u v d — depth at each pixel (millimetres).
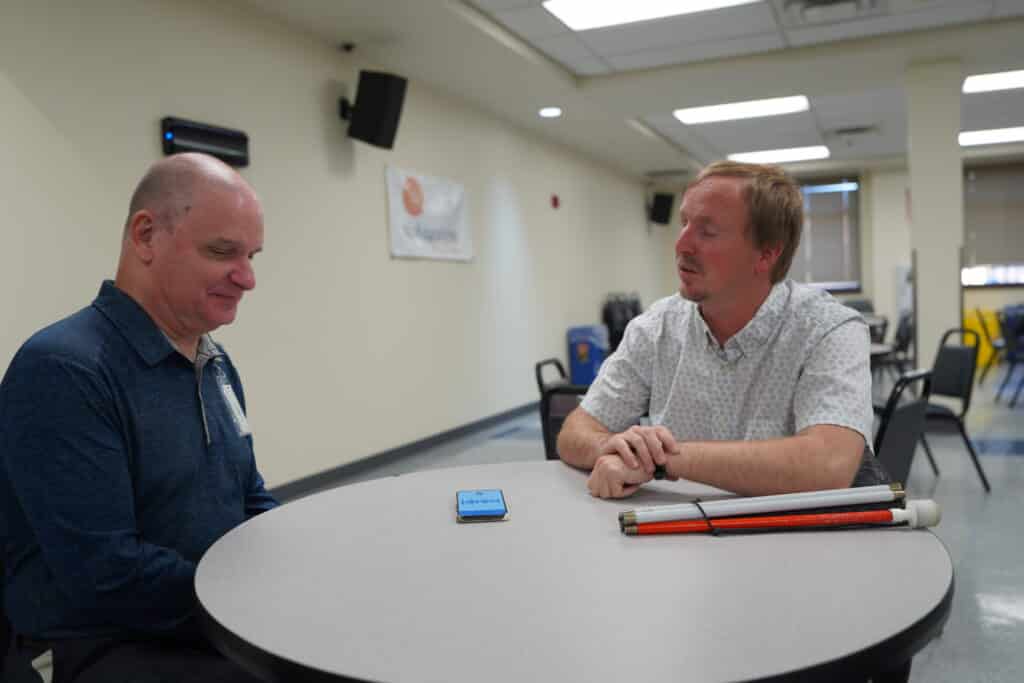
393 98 4129
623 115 6148
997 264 9633
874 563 877
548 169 7090
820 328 1301
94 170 2889
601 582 838
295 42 3936
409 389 4863
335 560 934
